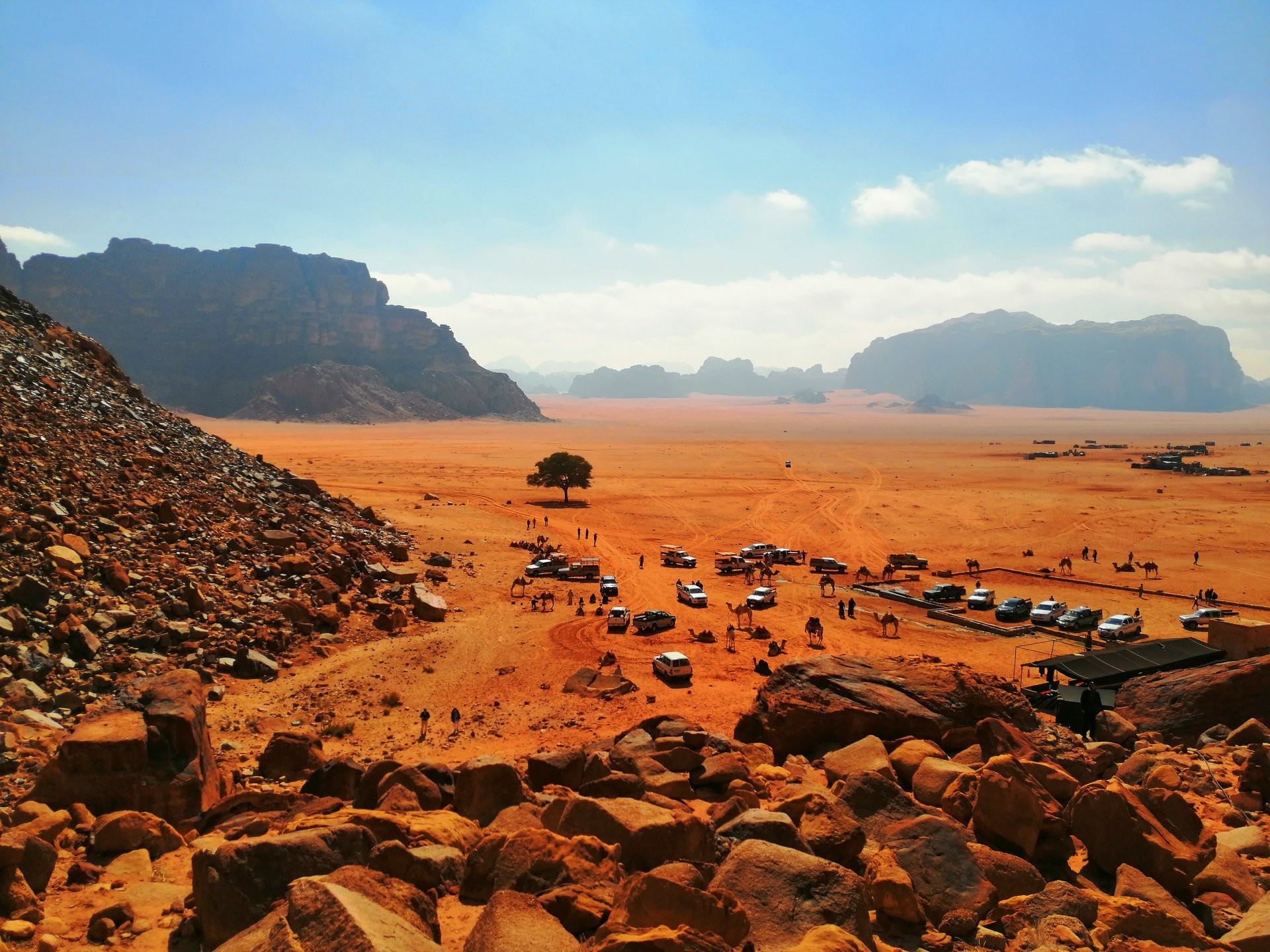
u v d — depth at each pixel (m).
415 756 28.25
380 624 48.34
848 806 14.71
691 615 58.94
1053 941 10.42
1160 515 114.62
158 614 38.25
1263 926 11.12
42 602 33.91
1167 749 23.08
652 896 9.24
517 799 16.38
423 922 9.27
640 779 16.73
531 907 9.20
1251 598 67.69
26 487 42.84
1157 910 11.27
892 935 11.04
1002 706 23.62
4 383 53.69
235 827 15.53
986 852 12.96
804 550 91.62
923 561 81.62
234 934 9.93
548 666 43.38
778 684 25.59
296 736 24.44
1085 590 71.56
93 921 10.74
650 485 151.88
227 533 51.78
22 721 25.19
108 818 14.34
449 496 122.06
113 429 58.31
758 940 9.65
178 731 17.92
